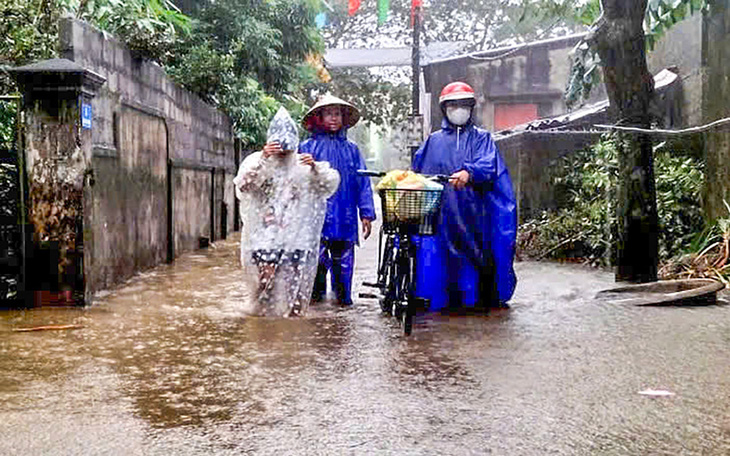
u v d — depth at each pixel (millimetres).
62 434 3654
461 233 7340
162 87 10742
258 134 19219
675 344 5629
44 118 6965
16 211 7074
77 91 6922
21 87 6941
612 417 3916
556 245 11898
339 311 7195
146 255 10031
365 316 6910
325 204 7031
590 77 11055
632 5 8398
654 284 8055
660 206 10391
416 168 7688
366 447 3492
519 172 13688
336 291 7824
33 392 4340
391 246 7027
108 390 4391
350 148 7715
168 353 5316
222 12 18484
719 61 9977
